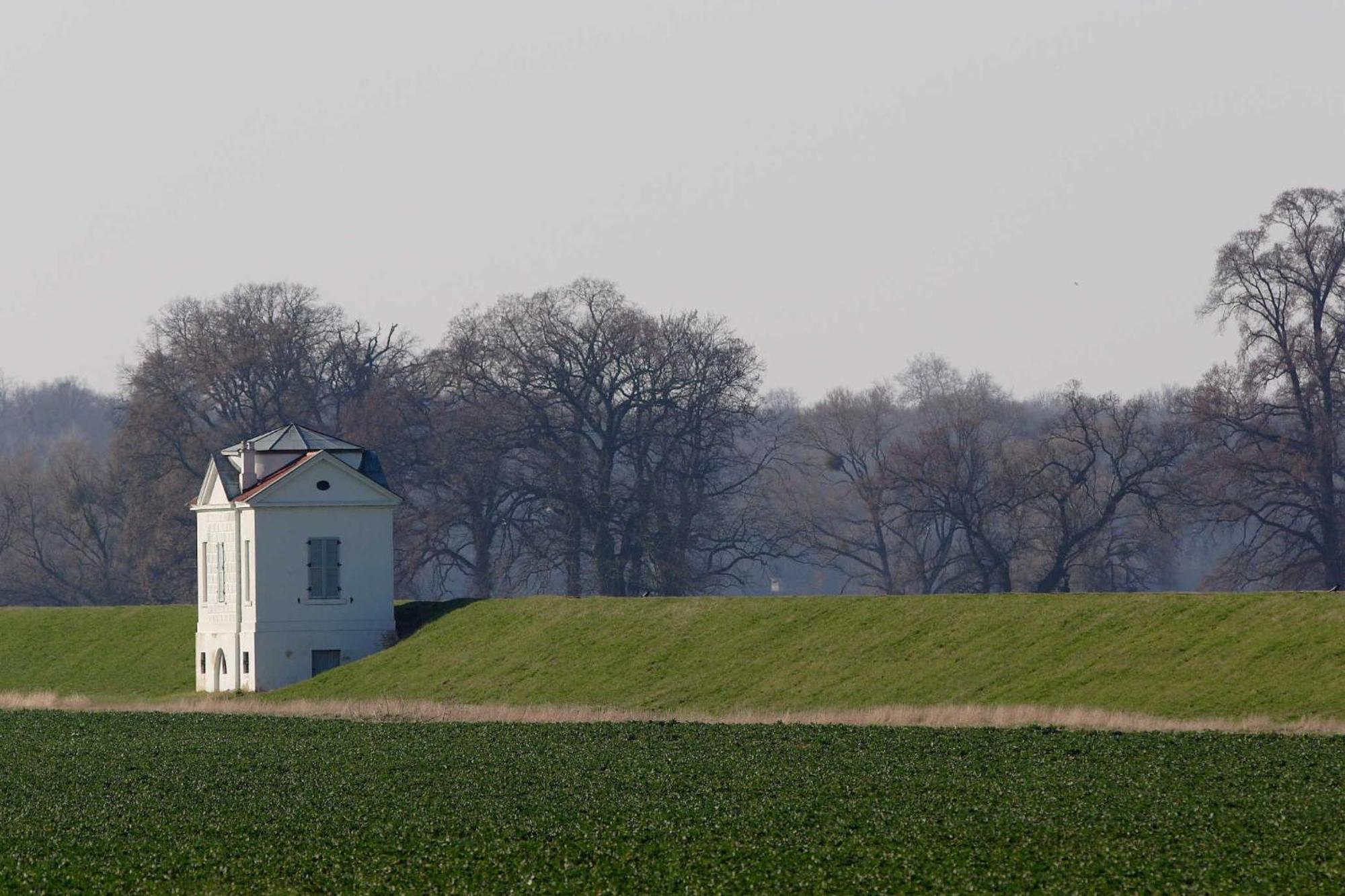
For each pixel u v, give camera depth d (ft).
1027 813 477.77
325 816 513.86
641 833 471.62
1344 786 499.10
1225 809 474.08
